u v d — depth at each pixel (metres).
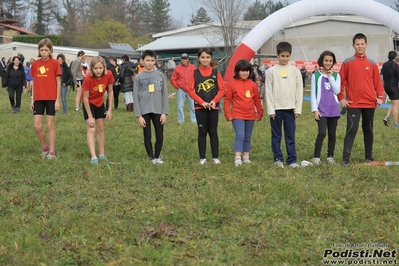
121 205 5.61
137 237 4.64
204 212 5.36
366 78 7.85
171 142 10.21
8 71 15.66
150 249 4.38
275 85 7.88
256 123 13.35
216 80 8.00
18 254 4.23
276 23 18.36
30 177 6.93
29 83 24.59
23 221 5.09
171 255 4.29
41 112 8.53
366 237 4.71
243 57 18.56
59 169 7.45
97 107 8.32
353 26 35.69
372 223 5.06
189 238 4.68
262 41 18.55
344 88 8.11
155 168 7.55
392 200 5.73
